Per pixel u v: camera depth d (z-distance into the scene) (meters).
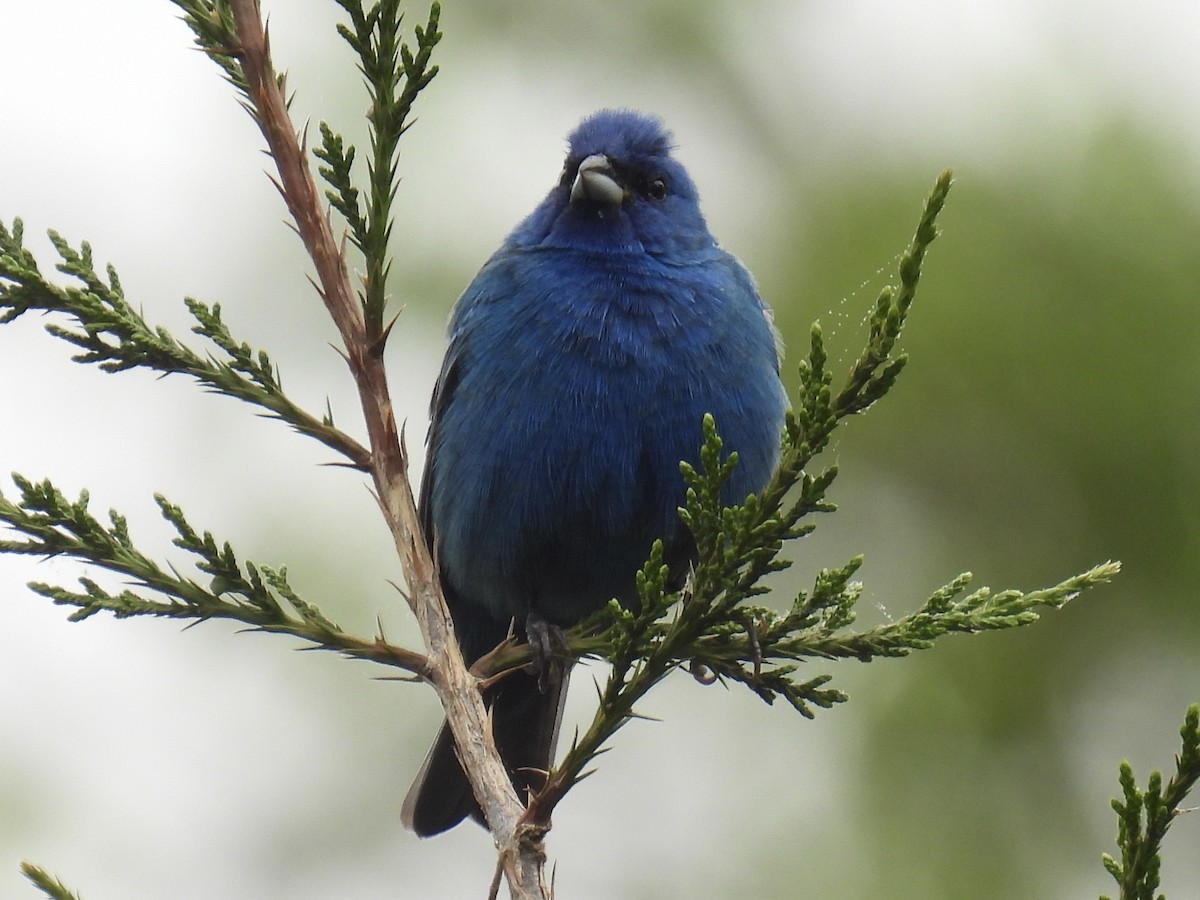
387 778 13.20
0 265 6.69
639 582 6.09
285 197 6.39
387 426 6.32
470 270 13.51
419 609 6.18
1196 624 11.66
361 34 6.35
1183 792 5.19
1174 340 11.85
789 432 5.96
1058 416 11.97
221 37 6.35
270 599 6.42
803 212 13.33
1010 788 11.85
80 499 6.54
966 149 12.87
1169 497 11.76
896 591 12.20
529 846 5.77
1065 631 11.93
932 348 12.24
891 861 11.86
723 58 14.10
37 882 5.74
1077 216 12.21
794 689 6.99
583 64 14.33
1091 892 11.59
